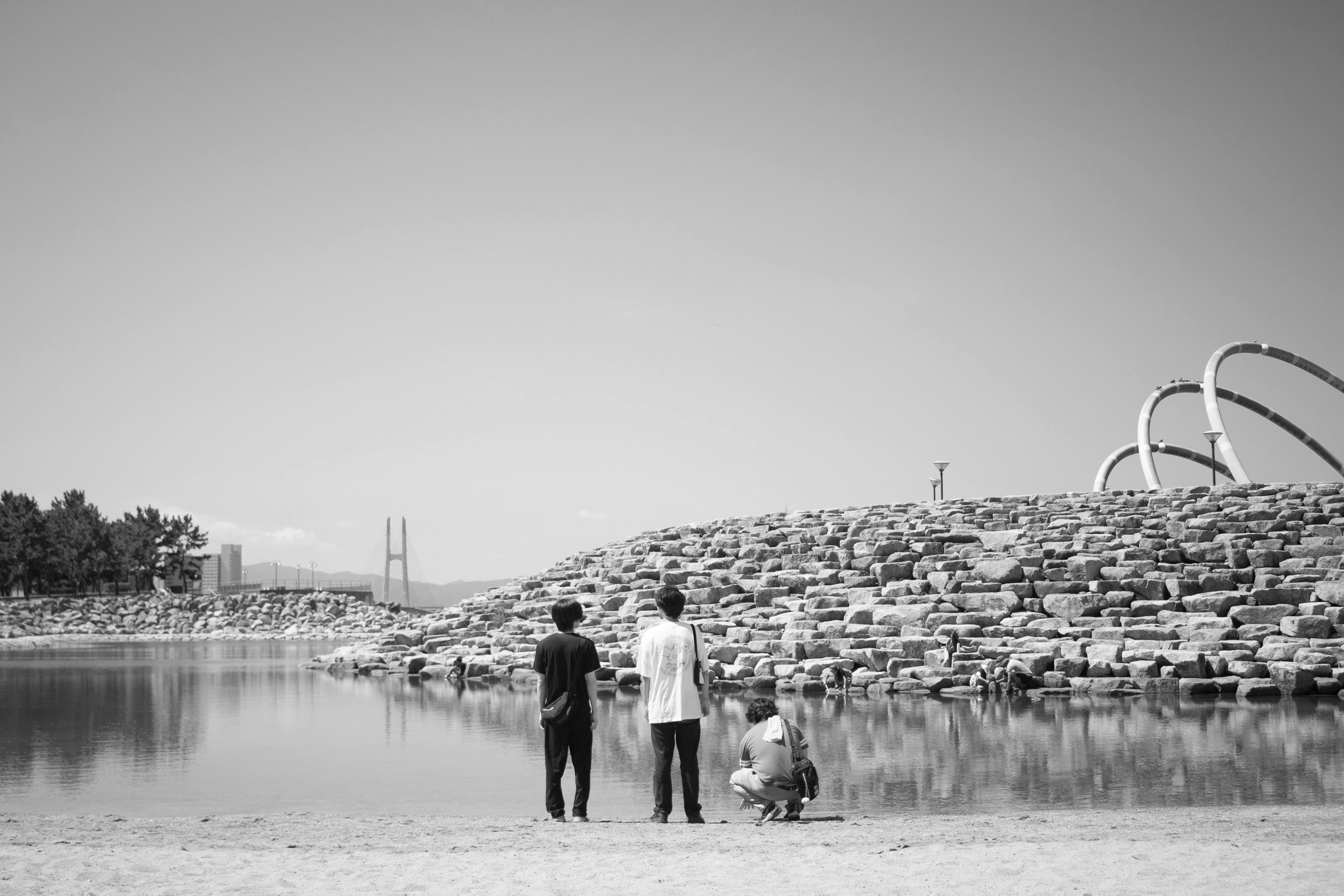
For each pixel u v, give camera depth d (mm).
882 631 33812
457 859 9750
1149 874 8922
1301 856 9555
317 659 45562
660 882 8750
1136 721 23156
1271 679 28484
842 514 49375
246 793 15766
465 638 43531
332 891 8500
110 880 8828
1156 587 34469
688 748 12578
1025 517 44656
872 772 16906
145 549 127688
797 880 8797
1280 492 43594
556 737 12828
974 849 10047
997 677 29484
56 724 24203
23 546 110562
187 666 46375
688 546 47938
